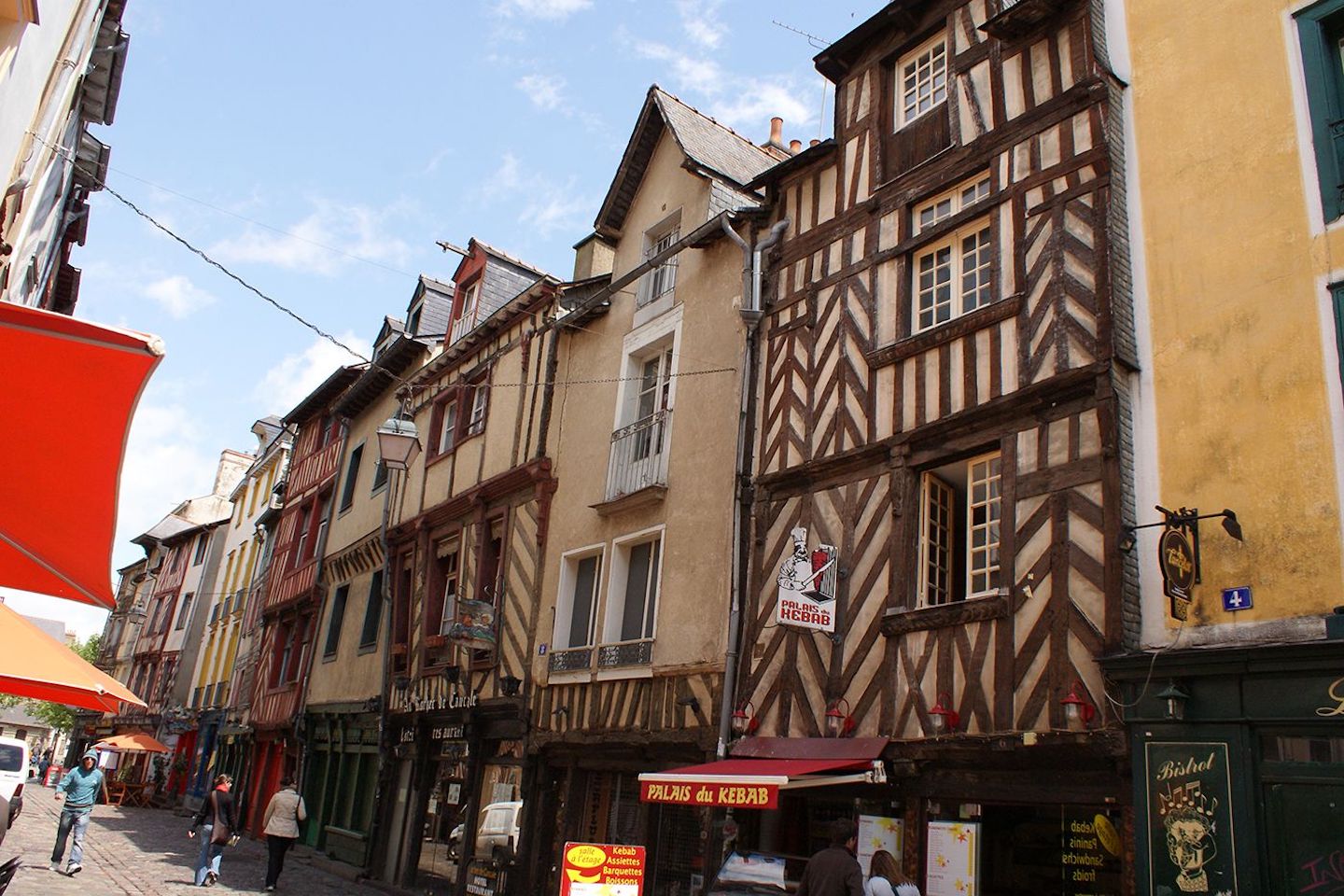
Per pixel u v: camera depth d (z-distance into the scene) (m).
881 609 8.64
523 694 13.18
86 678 4.55
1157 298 7.51
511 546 14.75
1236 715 6.02
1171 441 7.10
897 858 7.93
